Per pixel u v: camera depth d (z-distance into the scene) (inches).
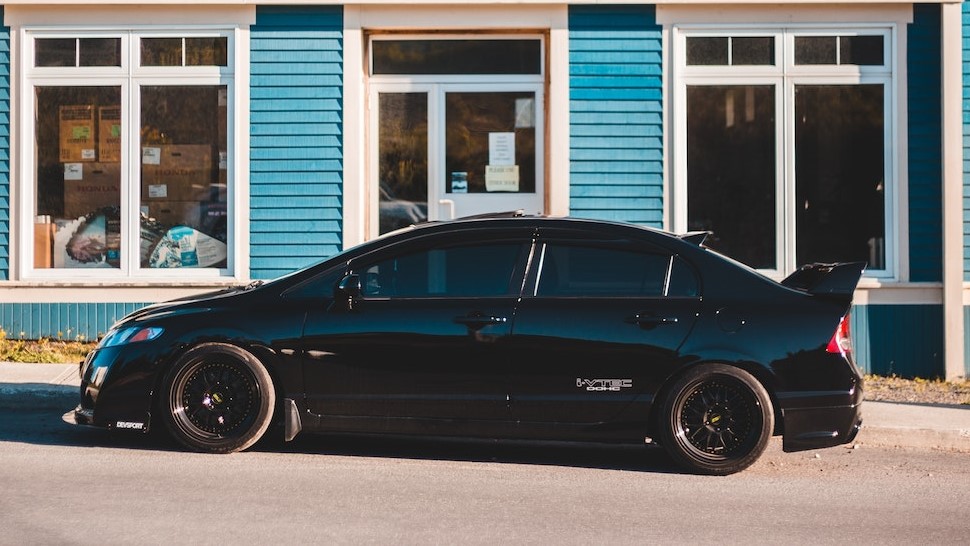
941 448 338.3
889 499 267.0
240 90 471.2
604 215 472.1
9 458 288.8
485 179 483.5
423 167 484.1
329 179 471.8
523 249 297.3
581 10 470.0
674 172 470.6
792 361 285.1
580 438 289.7
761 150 474.3
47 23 472.7
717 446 288.0
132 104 475.2
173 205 476.7
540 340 288.8
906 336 464.4
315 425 293.9
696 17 470.3
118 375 297.1
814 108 473.1
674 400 285.7
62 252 477.7
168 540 215.3
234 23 471.5
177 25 471.8
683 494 266.7
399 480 274.1
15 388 370.3
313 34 471.5
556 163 470.6
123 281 469.4
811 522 242.4
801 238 474.0
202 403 295.7
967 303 463.5
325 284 299.1
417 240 300.2
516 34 480.7
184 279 472.4
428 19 471.2
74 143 477.4
